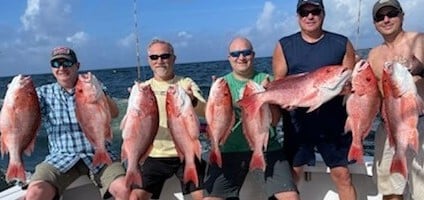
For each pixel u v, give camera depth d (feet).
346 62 14.35
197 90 15.14
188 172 13.85
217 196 14.88
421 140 13.83
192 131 13.67
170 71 15.40
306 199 16.38
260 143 13.89
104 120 13.79
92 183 16.22
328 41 14.37
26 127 13.50
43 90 15.53
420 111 13.01
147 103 13.78
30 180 15.12
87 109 13.70
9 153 13.41
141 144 13.79
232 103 14.14
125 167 15.42
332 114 14.60
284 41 14.80
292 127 14.98
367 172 15.30
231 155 14.92
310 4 13.97
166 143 15.34
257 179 15.12
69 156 15.19
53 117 15.33
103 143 13.85
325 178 16.15
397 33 14.01
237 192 15.07
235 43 14.65
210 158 14.11
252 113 13.80
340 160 14.65
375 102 13.47
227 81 14.96
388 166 14.35
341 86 13.41
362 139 13.58
